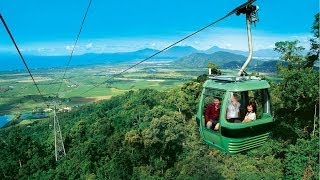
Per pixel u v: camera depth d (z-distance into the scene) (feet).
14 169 296.30
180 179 187.73
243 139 43.34
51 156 300.81
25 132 498.28
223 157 187.73
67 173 256.93
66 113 580.71
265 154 161.17
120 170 233.96
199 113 47.83
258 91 44.88
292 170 137.90
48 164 288.51
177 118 294.87
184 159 234.99
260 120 43.88
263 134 45.06
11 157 304.30
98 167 256.32
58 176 251.39
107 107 518.37
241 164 162.61
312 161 132.57
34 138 441.68
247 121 43.39
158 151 248.73
